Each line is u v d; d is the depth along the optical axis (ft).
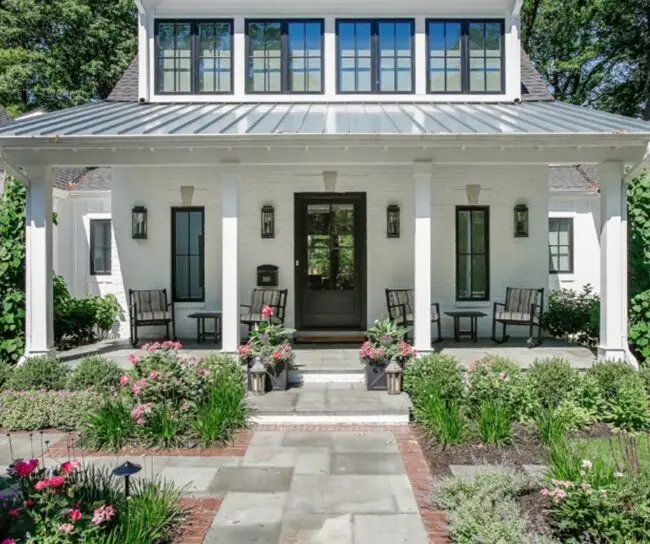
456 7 34.63
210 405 19.61
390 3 34.37
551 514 12.46
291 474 16.10
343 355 29.07
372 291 34.88
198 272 35.50
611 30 75.25
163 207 35.06
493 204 35.17
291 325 34.81
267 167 34.50
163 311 34.19
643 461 15.89
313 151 25.17
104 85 75.05
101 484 13.67
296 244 34.91
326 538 12.35
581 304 35.58
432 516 13.39
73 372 23.31
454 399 19.99
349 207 35.19
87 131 24.61
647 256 27.58
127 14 74.69
